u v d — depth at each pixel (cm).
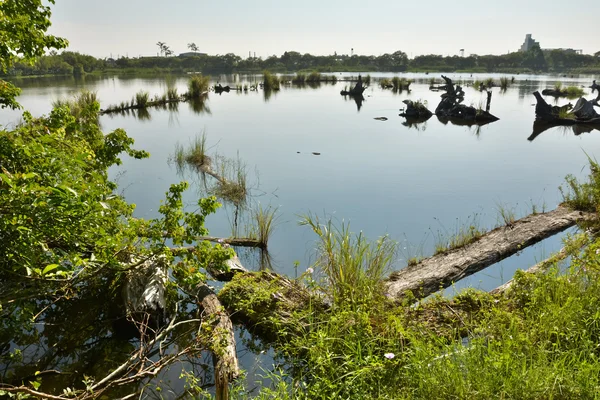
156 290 418
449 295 448
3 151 302
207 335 344
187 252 396
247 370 353
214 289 475
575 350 301
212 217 750
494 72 8631
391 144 1405
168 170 1052
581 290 382
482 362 291
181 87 3625
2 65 405
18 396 251
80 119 1397
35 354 381
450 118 2033
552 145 1422
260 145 1357
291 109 2312
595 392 255
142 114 2053
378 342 340
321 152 1270
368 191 901
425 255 584
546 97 3050
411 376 290
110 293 451
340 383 292
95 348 393
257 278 465
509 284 451
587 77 6506
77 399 277
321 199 845
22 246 282
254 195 866
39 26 399
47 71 6044
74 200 267
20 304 354
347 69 8906
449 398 266
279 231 687
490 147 1379
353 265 426
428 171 1070
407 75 7069
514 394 261
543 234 634
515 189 921
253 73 7731
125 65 7806
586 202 731
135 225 365
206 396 315
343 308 375
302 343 353
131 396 319
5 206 266
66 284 371
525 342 313
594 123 1839
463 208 795
